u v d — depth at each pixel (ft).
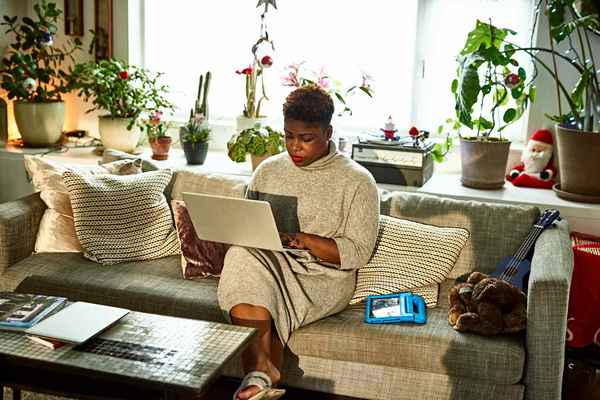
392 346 7.73
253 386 7.21
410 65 12.44
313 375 8.09
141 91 12.62
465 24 12.06
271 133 11.14
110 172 10.11
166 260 9.55
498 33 10.62
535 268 7.88
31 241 9.55
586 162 10.25
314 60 12.84
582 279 9.47
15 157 12.57
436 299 8.65
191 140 11.90
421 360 7.66
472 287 8.20
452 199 9.77
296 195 8.41
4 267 9.16
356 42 12.60
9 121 13.94
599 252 9.51
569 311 9.57
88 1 13.50
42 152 12.69
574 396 8.76
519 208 9.33
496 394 7.59
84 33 13.65
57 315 6.98
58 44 13.85
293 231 8.45
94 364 6.24
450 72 12.29
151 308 8.38
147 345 6.61
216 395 8.65
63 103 13.12
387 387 7.91
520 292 8.03
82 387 6.81
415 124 12.62
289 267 8.25
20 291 8.75
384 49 12.50
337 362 8.00
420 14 12.17
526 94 10.97
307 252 8.32
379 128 12.64
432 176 11.79
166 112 13.76
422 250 8.95
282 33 12.91
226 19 13.21
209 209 7.78
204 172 10.34
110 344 6.61
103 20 13.35
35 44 12.97
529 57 11.65
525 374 7.63
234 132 13.15
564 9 10.34
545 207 10.26
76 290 8.61
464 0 11.97
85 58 13.78
